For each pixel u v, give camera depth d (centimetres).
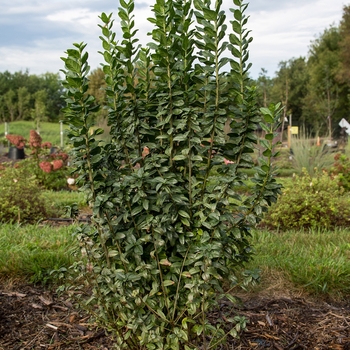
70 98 205
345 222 601
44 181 905
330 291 325
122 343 220
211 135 207
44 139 2531
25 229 472
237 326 203
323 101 3038
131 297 199
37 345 250
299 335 267
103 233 204
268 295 324
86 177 205
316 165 1061
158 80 216
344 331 273
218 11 200
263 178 197
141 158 212
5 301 302
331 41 4012
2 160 1597
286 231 534
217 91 203
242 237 210
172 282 199
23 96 4634
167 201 204
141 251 194
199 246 201
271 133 187
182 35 208
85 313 287
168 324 209
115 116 216
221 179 192
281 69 3784
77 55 198
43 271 334
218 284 197
